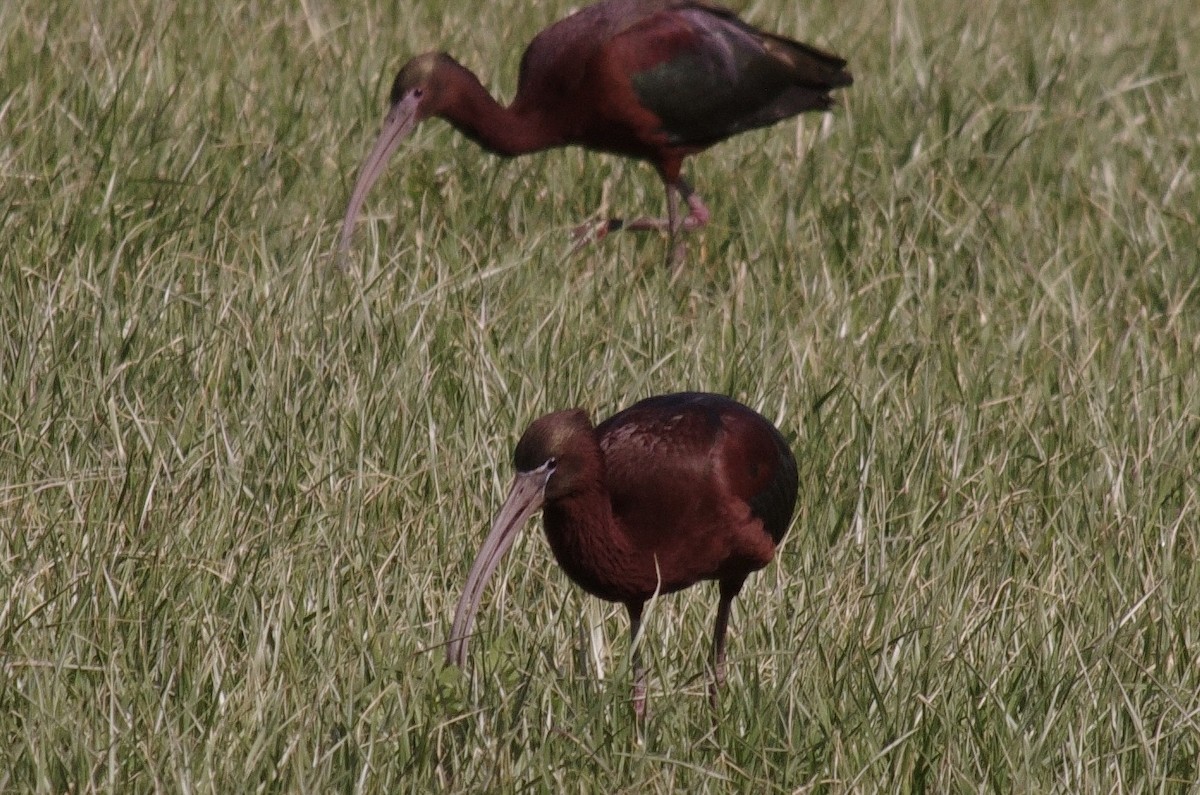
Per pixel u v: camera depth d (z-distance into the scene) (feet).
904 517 33.86
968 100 56.08
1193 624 30.45
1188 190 52.06
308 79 53.01
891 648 28.60
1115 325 43.16
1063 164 53.21
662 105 48.88
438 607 29.37
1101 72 60.59
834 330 41.32
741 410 30.58
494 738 25.95
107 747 24.30
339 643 27.50
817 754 26.43
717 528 29.19
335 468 32.71
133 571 28.94
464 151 51.31
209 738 24.58
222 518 30.53
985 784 25.32
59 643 26.53
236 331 36.81
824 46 61.93
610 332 39.06
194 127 48.29
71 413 33.60
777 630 29.43
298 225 43.88
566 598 29.94
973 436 36.76
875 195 49.83
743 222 48.08
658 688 28.89
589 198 50.11
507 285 42.16
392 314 37.99
